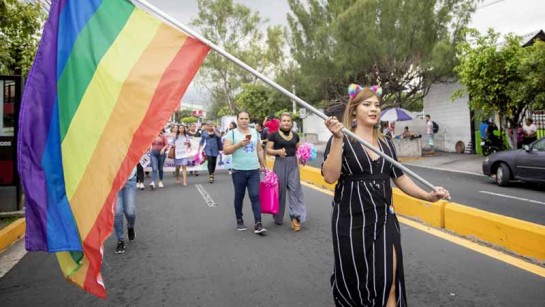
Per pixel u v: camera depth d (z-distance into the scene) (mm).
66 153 2965
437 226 6520
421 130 23188
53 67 2984
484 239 5656
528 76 12203
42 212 2902
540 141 10562
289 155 6793
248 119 6617
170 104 3039
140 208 8969
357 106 2861
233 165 6664
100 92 3004
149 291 4406
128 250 5875
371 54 18406
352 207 2768
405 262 4969
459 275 4523
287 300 4078
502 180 11172
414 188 2967
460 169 15102
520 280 4340
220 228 6988
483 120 18047
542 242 4840
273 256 5410
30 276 4965
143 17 3121
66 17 3039
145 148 2992
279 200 6992
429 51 17938
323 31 20016
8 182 8125
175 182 13203
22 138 2910
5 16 7578
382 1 18219
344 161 2785
